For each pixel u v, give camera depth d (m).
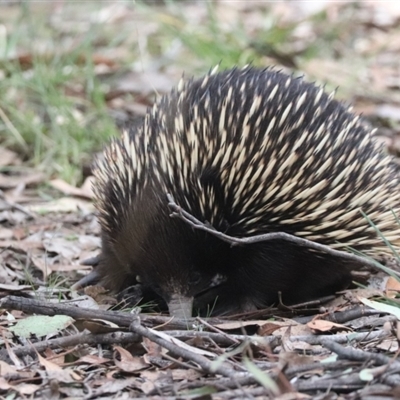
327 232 10.39
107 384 8.18
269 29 21.94
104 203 10.48
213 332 9.29
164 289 10.22
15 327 9.10
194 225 8.73
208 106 10.14
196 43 20.42
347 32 24.64
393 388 7.34
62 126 17.44
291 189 10.01
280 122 10.04
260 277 10.59
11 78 18.30
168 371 8.35
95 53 21.95
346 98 19.72
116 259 11.07
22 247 13.04
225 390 7.72
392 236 11.06
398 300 10.08
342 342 8.90
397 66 22.44
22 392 7.98
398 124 18.36
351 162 10.41
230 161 9.92
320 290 11.12
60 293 10.85
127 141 10.51
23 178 16.20
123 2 23.31
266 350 8.73
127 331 9.10
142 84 20.08
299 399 7.36
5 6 24.62
